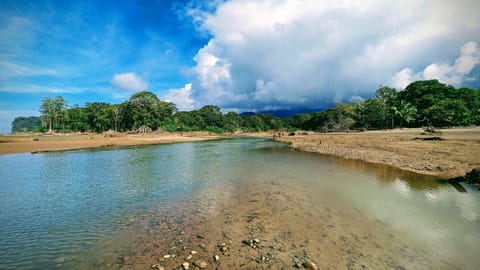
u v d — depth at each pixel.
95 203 9.56
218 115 122.19
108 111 97.88
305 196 9.80
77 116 105.19
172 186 11.98
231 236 6.39
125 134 70.19
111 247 6.00
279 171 15.16
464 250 5.45
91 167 17.62
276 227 6.89
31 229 7.24
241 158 21.92
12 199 10.19
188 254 5.49
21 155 25.22
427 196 9.35
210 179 13.34
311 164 17.52
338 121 88.19
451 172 12.59
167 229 6.97
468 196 9.21
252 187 11.44
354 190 10.45
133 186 12.08
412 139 29.34
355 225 6.91
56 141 42.56
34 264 5.38
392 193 9.87
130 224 7.42
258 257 5.29
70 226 7.39
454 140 24.53
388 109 75.31
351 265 4.93
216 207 8.78
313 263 4.86
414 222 7.02
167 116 102.19
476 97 65.44
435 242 5.85
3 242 6.46
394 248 5.59
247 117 155.00
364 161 18.08
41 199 10.13
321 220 7.33
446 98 64.00
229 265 5.00
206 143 45.22
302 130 120.56
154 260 5.29
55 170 16.52
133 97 91.62
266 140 55.22
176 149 31.97
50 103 99.38
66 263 5.36
